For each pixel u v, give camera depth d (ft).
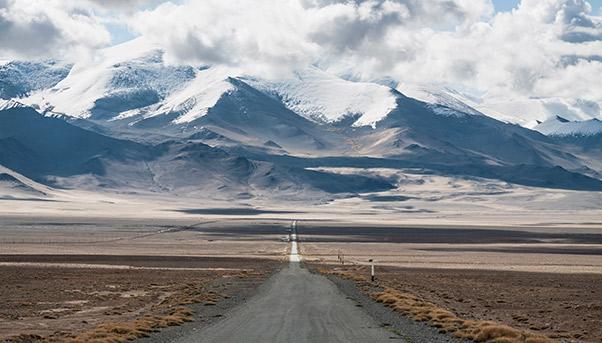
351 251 609.01
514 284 313.12
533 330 161.89
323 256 539.29
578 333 158.61
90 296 242.37
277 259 497.46
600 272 407.64
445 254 585.22
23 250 563.48
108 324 153.79
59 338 142.72
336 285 270.67
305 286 265.34
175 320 160.86
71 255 515.09
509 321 176.55
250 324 156.46
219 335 139.95
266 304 199.82
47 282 298.76
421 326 153.38
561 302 233.96
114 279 318.65
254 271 365.20
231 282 288.10
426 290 265.75
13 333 153.79
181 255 536.01
